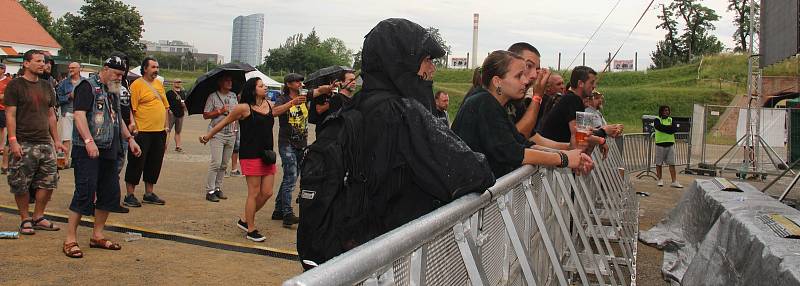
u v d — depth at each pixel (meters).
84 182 5.38
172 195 8.82
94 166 5.41
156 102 7.93
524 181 3.17
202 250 5.83
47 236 6.06
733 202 5.40
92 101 5.41
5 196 8.06
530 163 3.08
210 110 8.40
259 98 6.25
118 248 5.68
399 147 2.25
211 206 8.10
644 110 47.34
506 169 3.17
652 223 8.91
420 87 2.36
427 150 2.21
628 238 6.73
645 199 11.30
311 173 2.24
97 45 70.19
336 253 2.25
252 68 8.90
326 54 97.88
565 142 5.20
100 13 70.69
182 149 15.48
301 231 2.29
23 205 6.17
